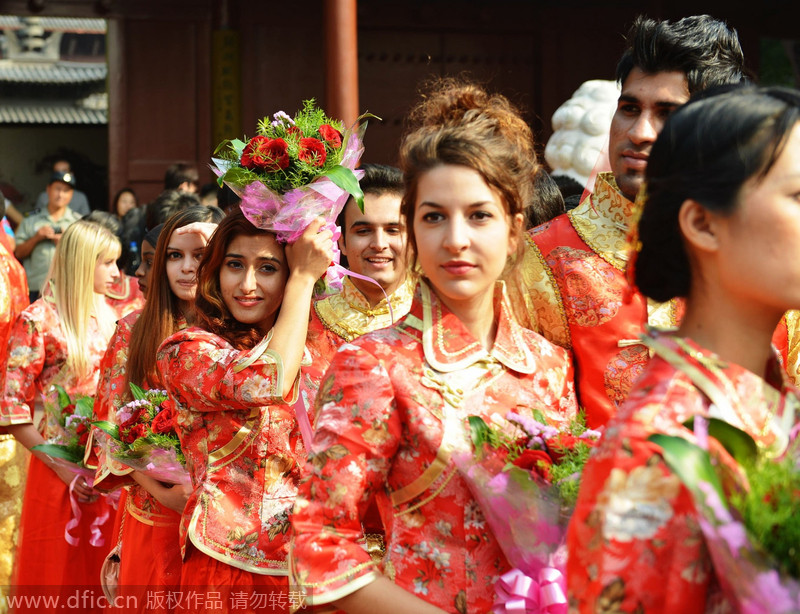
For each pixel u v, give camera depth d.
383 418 1.91
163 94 11.82
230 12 11.84
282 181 2.84
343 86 8.66
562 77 12.63
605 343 2.62
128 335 4.21
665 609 1.36
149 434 3.37
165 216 5.91
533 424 1.89
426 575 1.90
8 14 11.55
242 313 2.98
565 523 1.85
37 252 11.12
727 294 1.52
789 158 1.45
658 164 1.56
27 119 20.44
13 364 4.81
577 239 2.72
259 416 2.96
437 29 12.47
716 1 12.92
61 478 4.70
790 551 1.30
